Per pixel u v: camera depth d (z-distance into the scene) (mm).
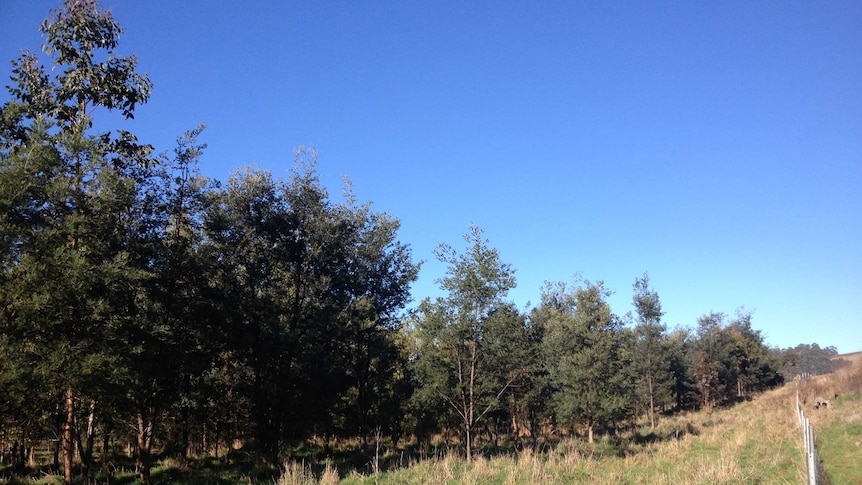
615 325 22016
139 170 14867
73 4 13359
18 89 13211
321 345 21125
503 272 17281
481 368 17609
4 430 12141
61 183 11680
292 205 22016
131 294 13539
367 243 25281
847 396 31125
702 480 12523
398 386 26891
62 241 11633
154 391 15008
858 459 14508
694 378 45156
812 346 113875
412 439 30250
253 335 18375
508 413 25219
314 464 20000
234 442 24844
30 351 10672
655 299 31484
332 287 23109
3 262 10711
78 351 11148
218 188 18375
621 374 21656
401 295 26031
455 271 17172
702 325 50031
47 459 19375
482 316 17172
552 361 23656
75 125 13477
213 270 16719
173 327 15125
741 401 50125
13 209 10852
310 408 20797
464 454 21062
